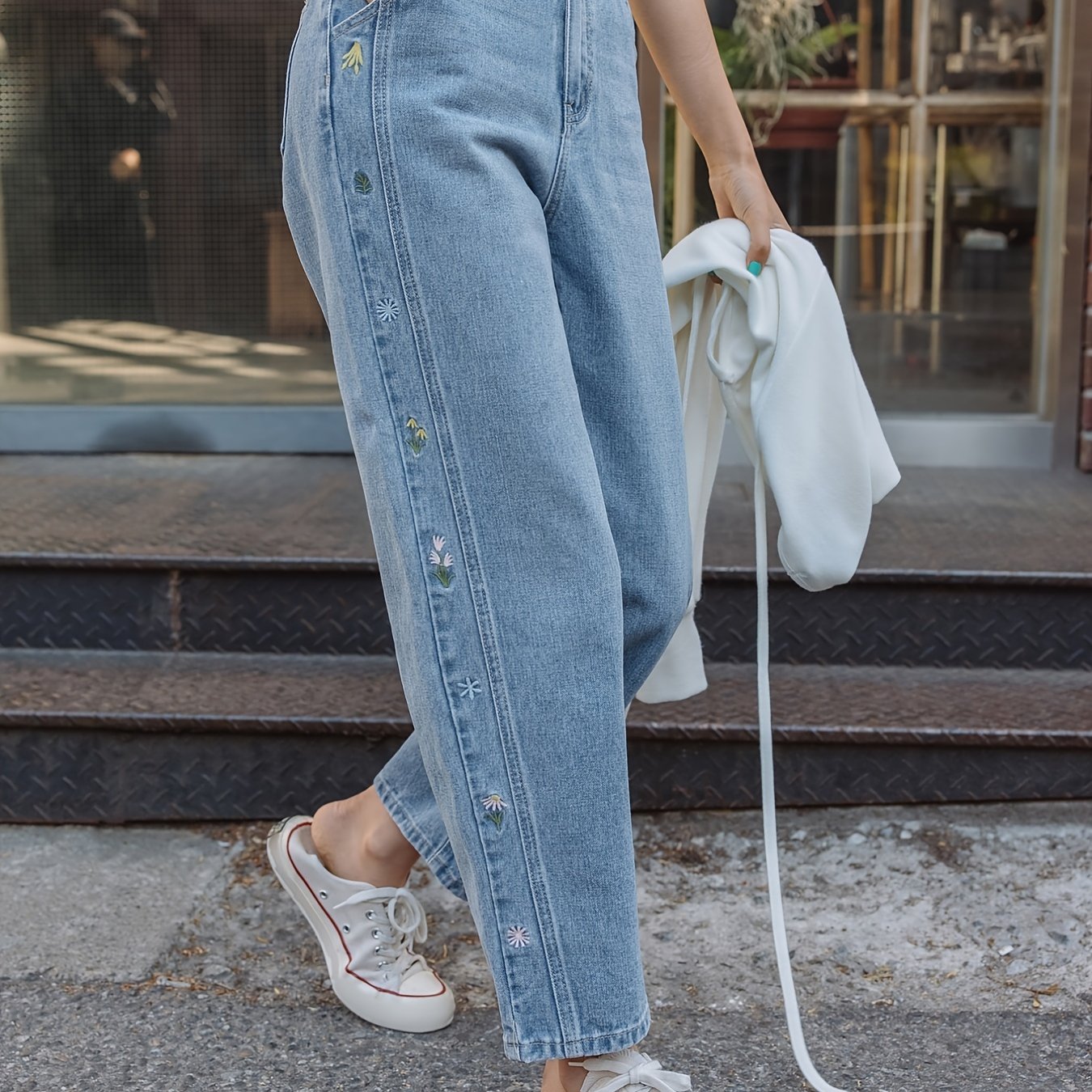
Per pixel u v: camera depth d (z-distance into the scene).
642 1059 1.26
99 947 1.75
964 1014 1.60
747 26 3.35
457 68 1.17
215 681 2.23
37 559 2.38
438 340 1.19
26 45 3.32
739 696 2.18
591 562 1.20
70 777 2.09
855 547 1.38
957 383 3.44
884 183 3.40
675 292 1.45
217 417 3.44
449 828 1.26
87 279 3.44
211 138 3.36
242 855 2.01
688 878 1.92
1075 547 2.50
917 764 2.06
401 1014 1.56
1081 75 3.19
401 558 1.23
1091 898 1.84
